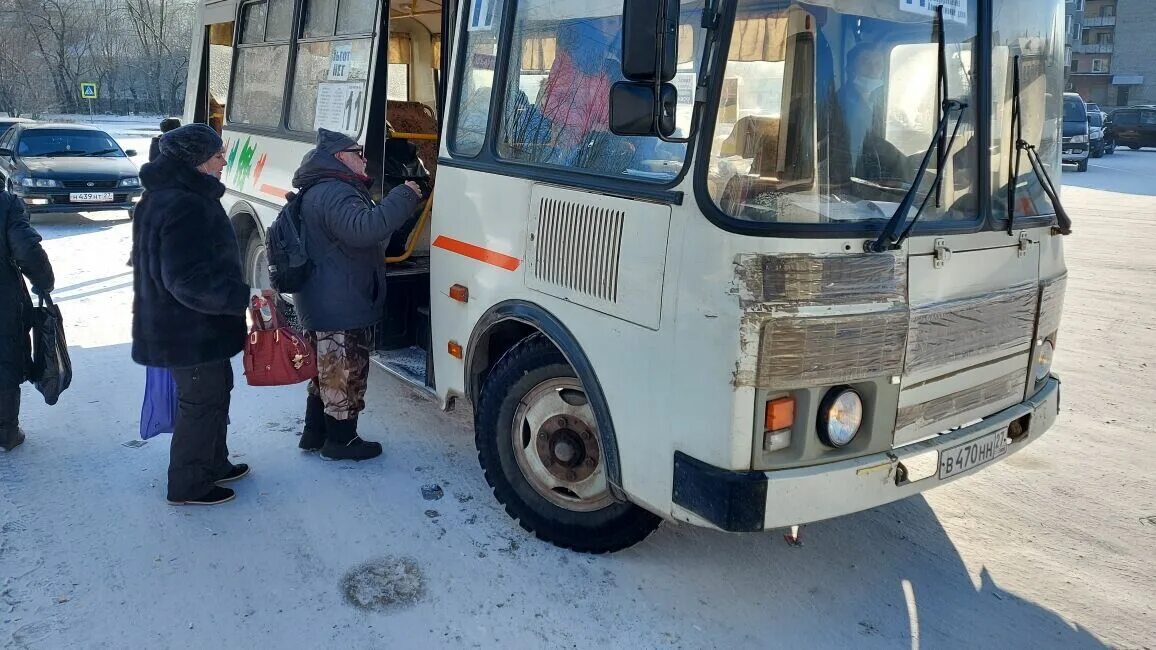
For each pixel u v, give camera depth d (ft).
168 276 12.01
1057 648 10.62
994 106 11.02
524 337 13.53
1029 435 12.11
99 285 28.45
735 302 9.12
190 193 12.21
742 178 9.35
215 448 13.52
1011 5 11.19
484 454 13.03
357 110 16.10
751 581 11.85
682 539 12.89
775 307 9.10
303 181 13.84
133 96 186.39
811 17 9.40
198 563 11.83
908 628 10.93
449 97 14.01
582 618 10.88
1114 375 21.39
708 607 11.21
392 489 14.21
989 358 11.23
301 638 10.32
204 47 25.31
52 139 44.98
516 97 12.53
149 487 14.02
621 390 10.61
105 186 41.91
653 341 10.07
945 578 12.12
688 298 9.55
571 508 12.28
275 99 20.11
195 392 12.94
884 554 12.71
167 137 12.19
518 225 12.25
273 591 11.24
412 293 16.57
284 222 13.80
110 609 10.73
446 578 11.65
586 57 11.19
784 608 11.25
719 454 9.44
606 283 10.68
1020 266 11.58
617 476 10.87
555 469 12.28
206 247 12.19
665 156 10.00
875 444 10.05
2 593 10.94
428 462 15.31
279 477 14.53
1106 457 16.38
